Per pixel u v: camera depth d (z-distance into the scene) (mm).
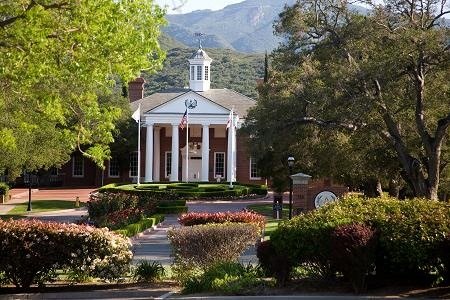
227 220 18844
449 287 12375
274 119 31266
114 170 77750
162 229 33062
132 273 15922
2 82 18219
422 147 29750
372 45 28578
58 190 71438
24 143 37625
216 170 77062
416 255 12102
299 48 31547
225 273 14016
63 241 14844
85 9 15414
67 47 15953
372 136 29281
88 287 15062
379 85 27312
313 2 30109
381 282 12859
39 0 15477
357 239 12125
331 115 28109
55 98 17672
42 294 14133
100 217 32719
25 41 15172
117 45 16250
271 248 13469
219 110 72188
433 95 28625
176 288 14500
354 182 38969
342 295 12078
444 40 27219
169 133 78188
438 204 13539
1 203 53844
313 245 12734
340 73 26906
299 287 12906
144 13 17219
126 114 72688
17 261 14672
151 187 59969
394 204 13680
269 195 61062
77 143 19797
